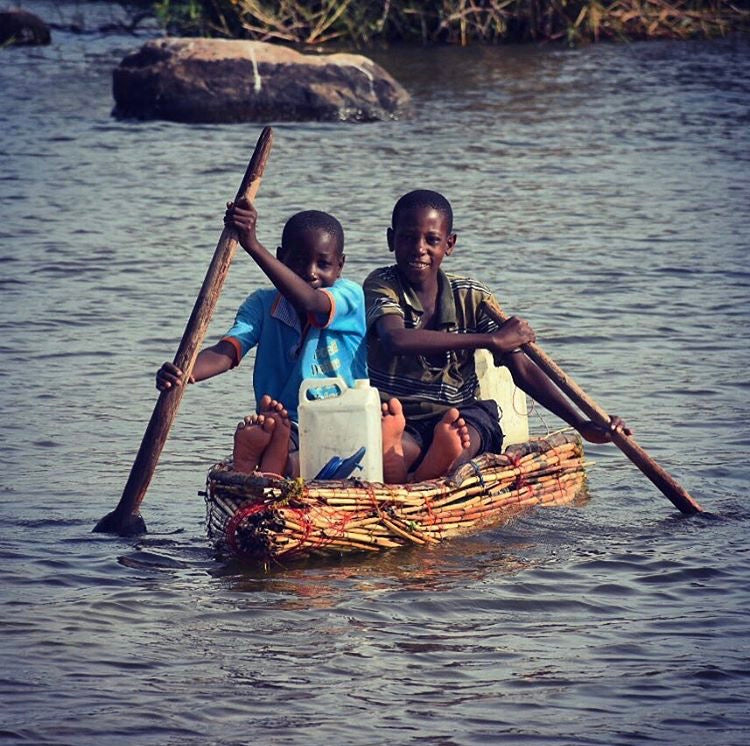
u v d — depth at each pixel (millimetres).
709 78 81062
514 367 27688
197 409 32688
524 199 54062
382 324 26266
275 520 23406
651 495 27797
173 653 20297
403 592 22609
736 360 35875
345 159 61750
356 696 19016
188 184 57062
